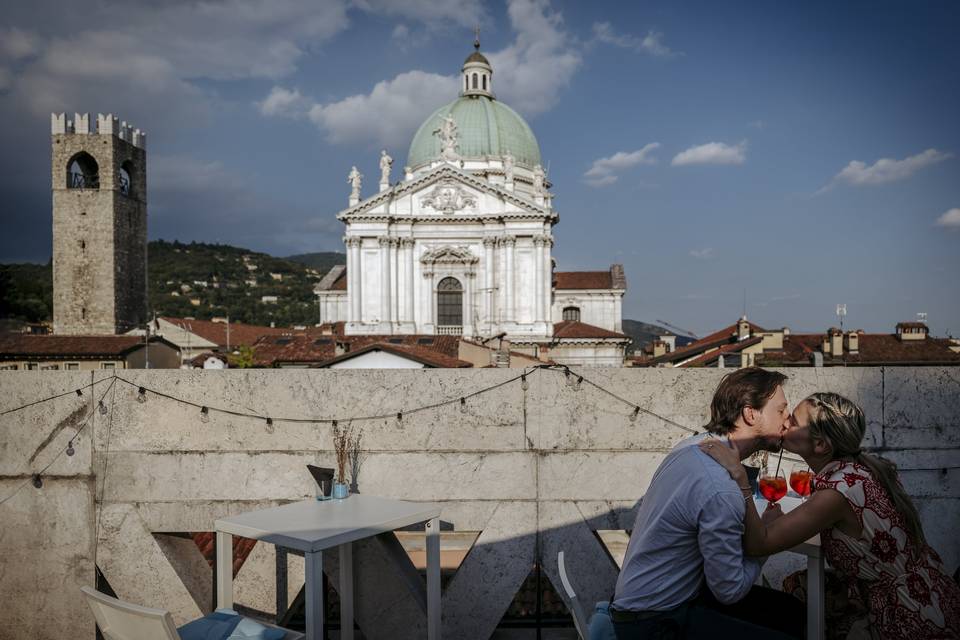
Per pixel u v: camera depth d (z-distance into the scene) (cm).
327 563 644
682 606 411
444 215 6234
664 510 409
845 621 498
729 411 433
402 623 620
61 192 8594
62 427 661
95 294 8612
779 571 639
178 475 660
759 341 4725
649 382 649
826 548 442
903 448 636
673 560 411
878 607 426
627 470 652
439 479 657
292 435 657
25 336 5550
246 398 658
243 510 660
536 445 655
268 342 5591
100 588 677
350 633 597
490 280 6231
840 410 438
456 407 654
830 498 419
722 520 389
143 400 661
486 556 657
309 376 656
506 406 654
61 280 8612
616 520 653
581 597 654
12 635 665
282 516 545
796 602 457
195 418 660
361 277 6225
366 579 627
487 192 6269
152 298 16300
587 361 6444
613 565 653
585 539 653
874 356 4425
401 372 655
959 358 4388
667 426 649
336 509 564
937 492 634
